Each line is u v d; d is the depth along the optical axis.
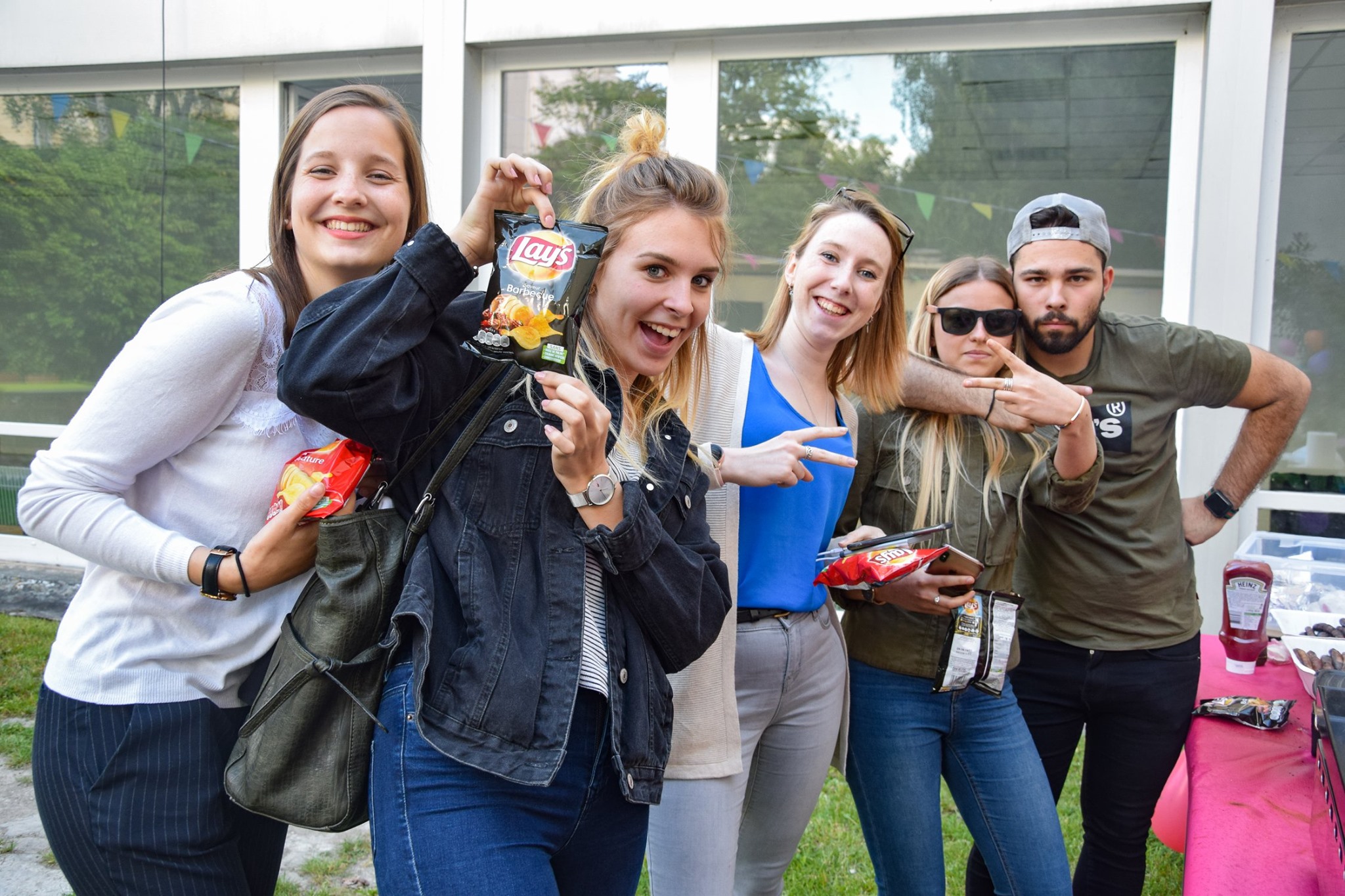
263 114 5.55
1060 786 2.40
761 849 2.03
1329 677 1.73
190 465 1.41
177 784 1.38
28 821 3.04
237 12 5.41
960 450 2.11
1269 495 4.36
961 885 2.85
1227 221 4.19
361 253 1.49
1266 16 4.07
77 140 5.86
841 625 2.06
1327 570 2.82
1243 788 1.80
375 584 1.27
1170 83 4.38
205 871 1.40
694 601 1.36
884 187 4.81
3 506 6.03
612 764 1.31
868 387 2.09
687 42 4.86
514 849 1.20
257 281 1.43
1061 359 2.34
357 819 1.30
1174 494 2.34
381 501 1.34
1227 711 2.17
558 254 1.25
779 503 1.90
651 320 1.42
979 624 1.96
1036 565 2.33
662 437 1.49
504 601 1.24
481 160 5.18
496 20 4.92
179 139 5.71
